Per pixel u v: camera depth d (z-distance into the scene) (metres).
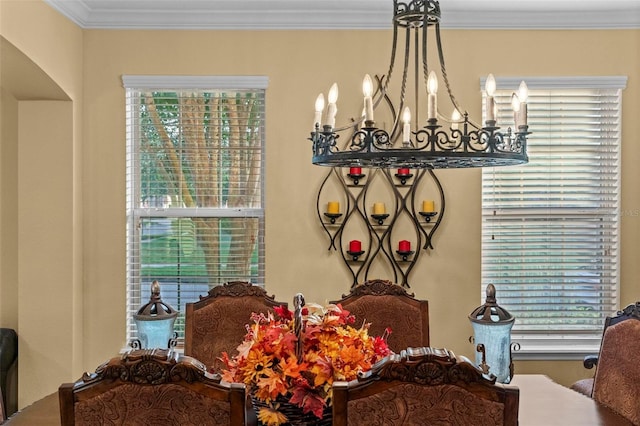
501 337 2.49
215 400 1.46
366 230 3.76
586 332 3.84
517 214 3.85
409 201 3.78
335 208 3.67
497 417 1.43
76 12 3.52
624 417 2.21
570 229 3.84
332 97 1.97
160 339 2.80
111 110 3.72
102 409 1.45
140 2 3.52
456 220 3.77
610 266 3.84
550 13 3.66
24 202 3.61
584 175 3.82
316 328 1.93
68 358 3.62
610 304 3.84
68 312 3.62
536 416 2.21
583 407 2.31
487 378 1.44
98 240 3.74
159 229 3.83
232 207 3.83
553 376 3.78
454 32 3.73
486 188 3.86
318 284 3.76
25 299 3.63
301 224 3.76
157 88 3.73
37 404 2.31
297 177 3.75
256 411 1.93
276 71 3.73
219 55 3.72
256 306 3.00
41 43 3.10
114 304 3.74
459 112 2.03
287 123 3.74
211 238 3.83
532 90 3.78
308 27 3.71
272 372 1.83
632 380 2.41
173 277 3.84
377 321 3.01
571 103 3.81
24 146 3.60
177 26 3.69
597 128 3.81
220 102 3.80
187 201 3.83
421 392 1.45
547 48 3.74
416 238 3.76
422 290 3.77
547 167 3.82
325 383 1.83
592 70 3.74
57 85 3.34
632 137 3.78
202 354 2.94
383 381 1.46
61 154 3.60
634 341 2.45
